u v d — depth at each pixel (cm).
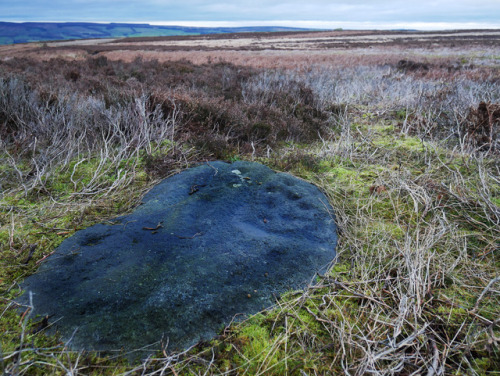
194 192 313
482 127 457
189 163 380
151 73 1057
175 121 486
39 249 231
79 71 1165
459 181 345
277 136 499
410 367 162
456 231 265
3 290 196
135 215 272
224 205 288
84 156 406
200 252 228
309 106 613
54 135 420
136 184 334
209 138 429
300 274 220
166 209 281
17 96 496
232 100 674
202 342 170
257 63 1816
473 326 180
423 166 396
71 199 304
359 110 690
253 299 198
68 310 183
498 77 1034
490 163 392
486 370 158
